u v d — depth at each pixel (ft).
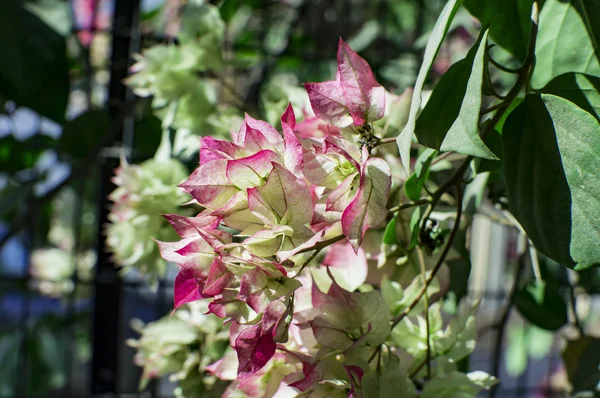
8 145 3.52
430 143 1.51
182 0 3.40
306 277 1.69
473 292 3.51
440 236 1.82
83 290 4.53
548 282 2.57
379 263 1.76
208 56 2.50
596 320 4.97
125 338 3.93
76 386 5.31
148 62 2.47
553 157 1.56
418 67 3.59
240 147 1.53
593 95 1.70
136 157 3.00
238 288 1.48
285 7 4.71
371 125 1.62
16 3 3.17
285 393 1.58
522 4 1.89
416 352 1.74
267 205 1.47
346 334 1.59
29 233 4.10
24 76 3.18
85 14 4.31
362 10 4.77
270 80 4.03
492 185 2.17
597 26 1.85
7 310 4.70
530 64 1.64
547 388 4.61
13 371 4.34
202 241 1.50
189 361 2.25
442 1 4.28
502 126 1.72
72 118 3.11
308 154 1.53
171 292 3.84
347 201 1.51
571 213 1.52
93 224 4.86
